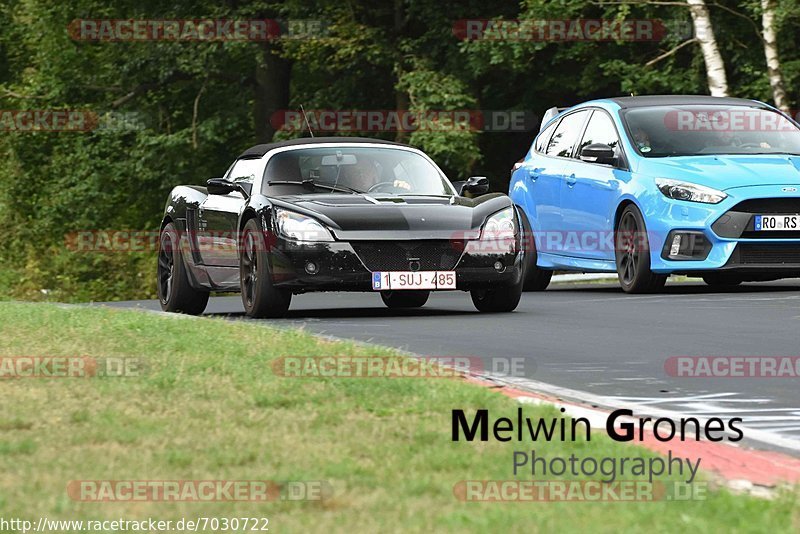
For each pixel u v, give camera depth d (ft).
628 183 186.70
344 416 78.02
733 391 97.14
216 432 73.10
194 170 454.81
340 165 164.25
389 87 442.09
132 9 456.86
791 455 73.61
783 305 161.48
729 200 176.65
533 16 367.86
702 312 155.43
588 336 132.36
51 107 461.37
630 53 384.47
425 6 400.67
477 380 96.32
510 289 158.71
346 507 58.44
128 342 110.01
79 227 467.11
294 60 452.76
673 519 56.44
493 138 423.23
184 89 466.70
